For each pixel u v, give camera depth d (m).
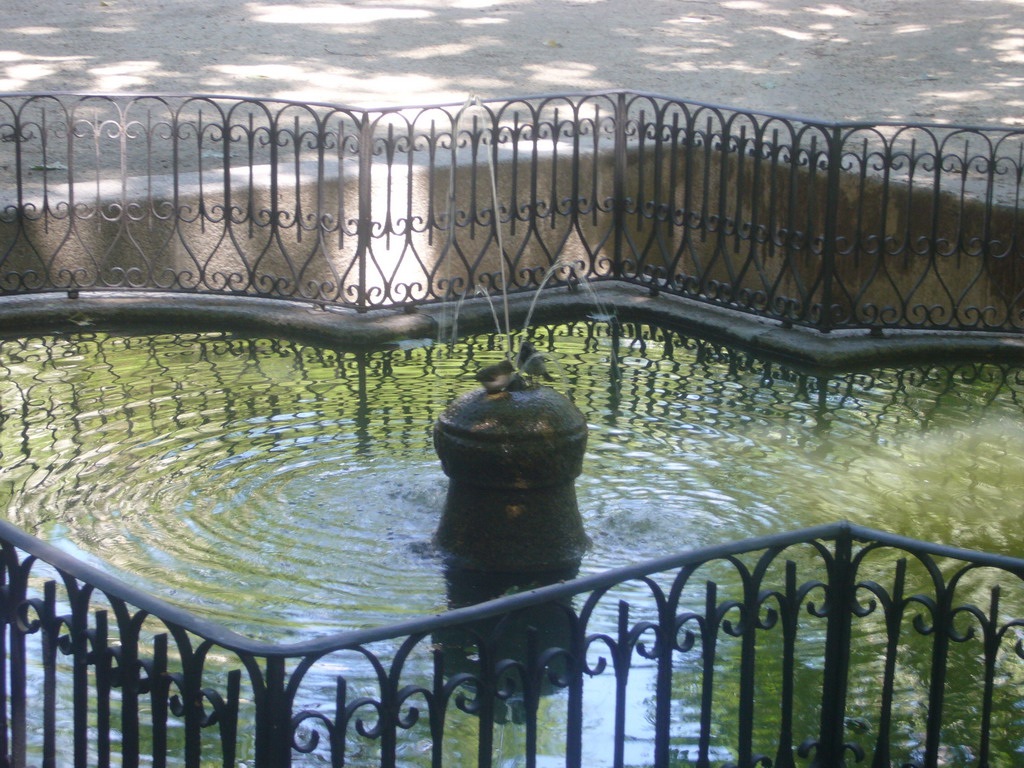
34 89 14.70
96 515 6.53
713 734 4.79
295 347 9.54
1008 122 13.88
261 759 3.24
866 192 10.38
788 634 4.03
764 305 10.27
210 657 5.25
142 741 4.64
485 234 10.84
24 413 7.99
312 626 5.50
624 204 10.91
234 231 10.33
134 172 11.59
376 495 6.86
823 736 4.22
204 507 6.66
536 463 5.94
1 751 3.96
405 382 8.78
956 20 19.25
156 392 8.45
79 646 3.63
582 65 16.52
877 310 9.67
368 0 20.56
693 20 19.41
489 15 19.48
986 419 8.27
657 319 10.42
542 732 4.77
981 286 9.88
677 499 6.93
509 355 6.17
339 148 9.66
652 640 5.49
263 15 19.11
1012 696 5.07
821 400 8.61
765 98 15.10
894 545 3.99
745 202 11.23
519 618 5.68
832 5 20.59
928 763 4.14
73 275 10.00
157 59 16.27
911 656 5.36
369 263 10.48
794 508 6.84
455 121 9.84
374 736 3.35
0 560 3.86
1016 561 3.86
